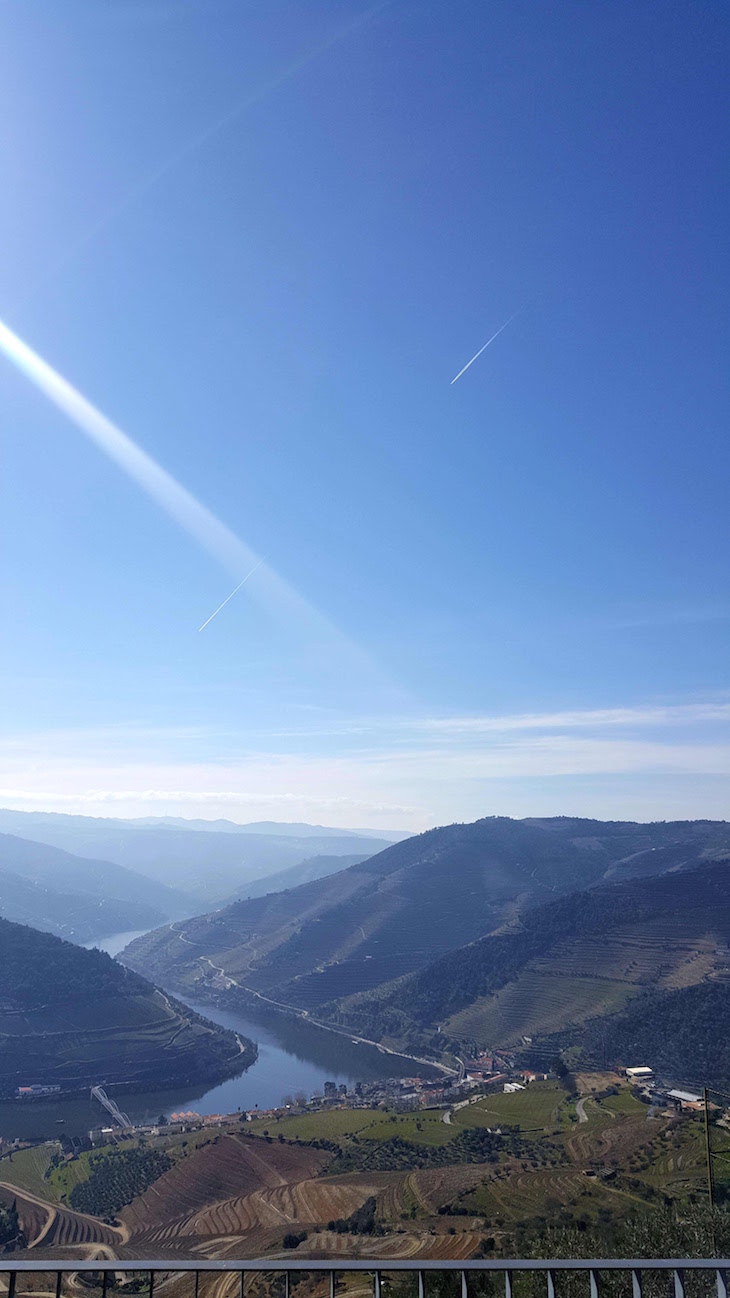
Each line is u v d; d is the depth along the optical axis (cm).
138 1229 7994
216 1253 6619
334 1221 6925
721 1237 3522
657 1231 3844
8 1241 7394
